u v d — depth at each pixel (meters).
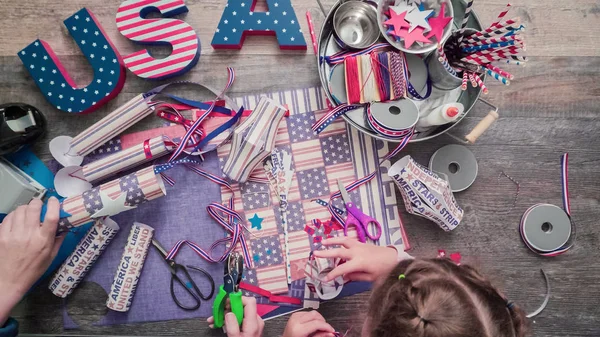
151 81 0.97
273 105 0.89
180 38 0.94
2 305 0.84
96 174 0.91
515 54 0.78
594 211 0.97
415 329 0.60
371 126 0.88
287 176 0.96
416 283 0.65
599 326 0.96
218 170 0.96
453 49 0.85
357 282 0.95
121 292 0.92
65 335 0.93
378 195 0.96
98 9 0.98
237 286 0.85
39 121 0.93
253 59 0.97
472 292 0.66
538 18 0.97
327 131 0.97
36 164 0.96
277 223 0.96
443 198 0.88
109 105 0.98
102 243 0.91
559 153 0.97
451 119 0.83
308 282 0.94
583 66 0.97
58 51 0.97
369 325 0.71
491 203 0.97
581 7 0.97
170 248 0.96
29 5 0.97
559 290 0.96
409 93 0.89
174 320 0.96
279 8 0.94
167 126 0.97
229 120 0.93
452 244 0.97
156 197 0.90
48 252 0.87
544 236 0.95
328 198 0.96
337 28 0.91
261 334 0.92
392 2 0.86
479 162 0.97
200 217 0.96
